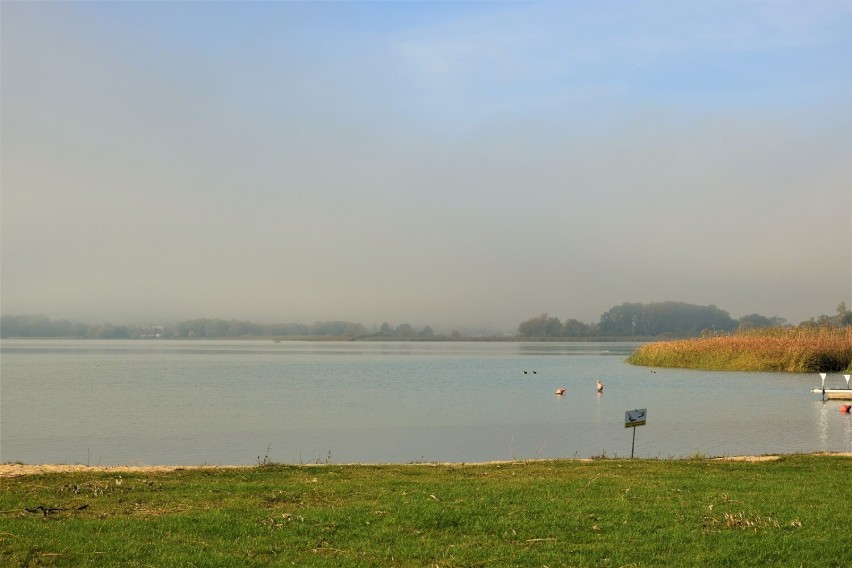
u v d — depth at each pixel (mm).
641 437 33844
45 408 46375
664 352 89750
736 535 12742
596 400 51375
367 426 38000
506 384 66375
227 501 15133
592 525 13375
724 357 82375
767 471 19594
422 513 13992
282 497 15555
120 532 12656
